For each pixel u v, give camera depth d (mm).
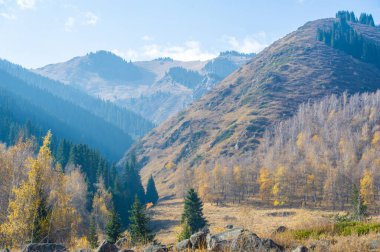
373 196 101000
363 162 116562
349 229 13656
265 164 136875
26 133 159750
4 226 25578
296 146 149375
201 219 56344
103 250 11672
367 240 11414
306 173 122312
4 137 168625
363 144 137875
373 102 171125
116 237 39438
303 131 162250
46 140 27844
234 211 103125
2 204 32719
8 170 34969
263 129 193750
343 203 103438
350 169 113188
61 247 12258
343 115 166250
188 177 145000
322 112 176125
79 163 108000
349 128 151875
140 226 37125
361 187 97562
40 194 26750
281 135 164375
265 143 170625
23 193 26219
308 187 113375
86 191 79250
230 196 124688
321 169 118375
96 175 105625
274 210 101812
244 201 118438
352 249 10328
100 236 54594
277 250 10328
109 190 92062
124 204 94312
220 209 108125
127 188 119250
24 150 37469
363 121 158375
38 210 26375
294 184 118938
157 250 11172
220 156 177750
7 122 184125
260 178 120438
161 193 164750
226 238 10969
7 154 36812
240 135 191000
